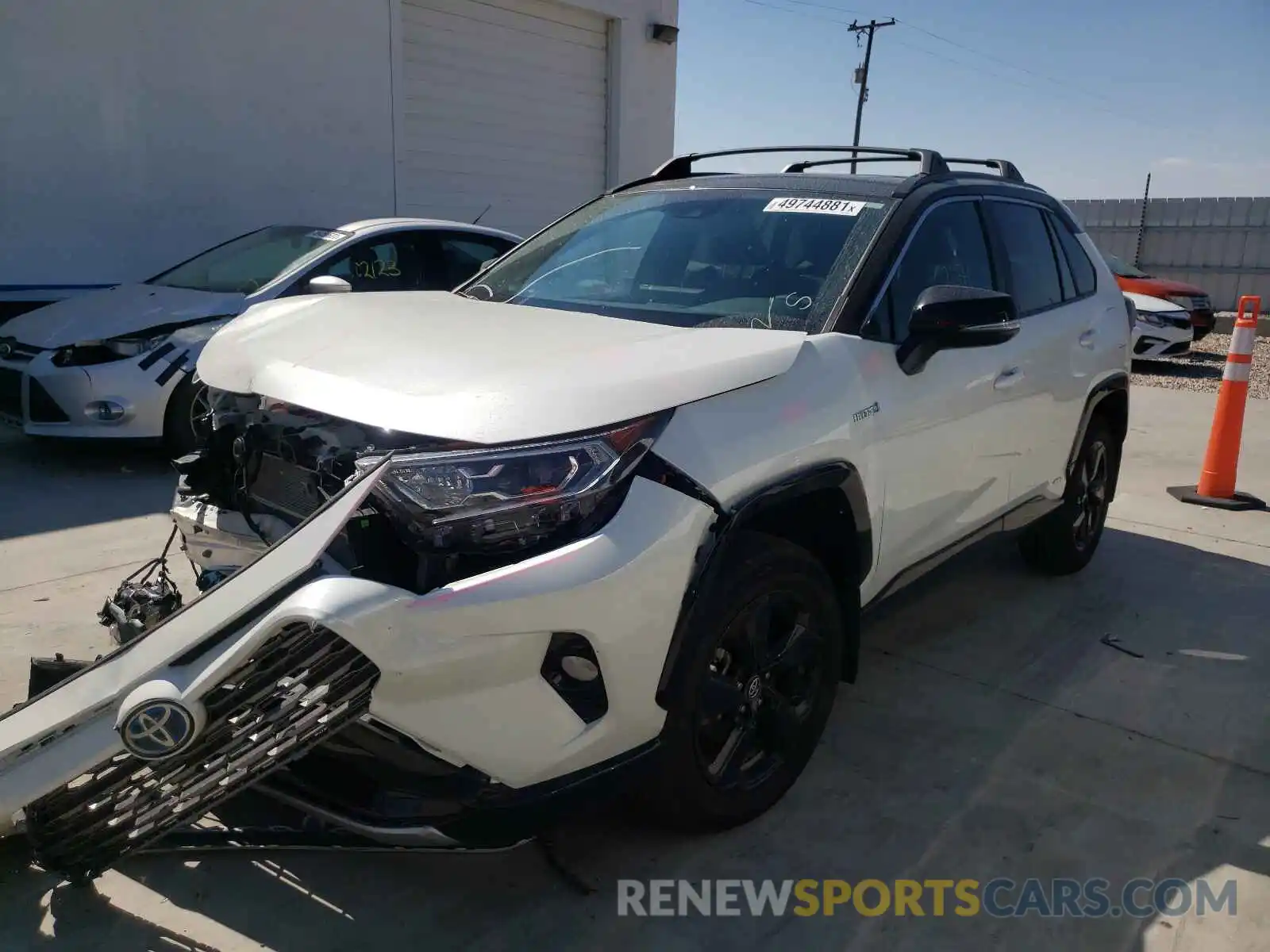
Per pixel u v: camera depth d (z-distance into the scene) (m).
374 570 2.13
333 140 9.83
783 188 3.62
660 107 13.05
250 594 2.00
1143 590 4.82
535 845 2.69
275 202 9.51
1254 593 4.82
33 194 8.01
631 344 2.62
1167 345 13.11
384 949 2.30
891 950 2.37
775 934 2.41
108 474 5.94
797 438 2.58
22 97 7.82
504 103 11.41
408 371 2.41
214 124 8.95
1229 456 6.38
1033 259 4.19
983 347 3.46
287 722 2.04
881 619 4.38
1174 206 23.19
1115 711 3.59
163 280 6.83
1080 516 4.82
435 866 2.60
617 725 2.25
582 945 2.34
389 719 1.99
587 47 12.12
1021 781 3.10
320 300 3.24
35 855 2.32
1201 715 3.57
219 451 2.91
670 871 2.61
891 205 3.34
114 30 8.21
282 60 9.28
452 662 2.00
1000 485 3.85
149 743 1.98
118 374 5.70
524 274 3.76
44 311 6.31
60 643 3.67
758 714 2.75
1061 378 4.14
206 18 8.73
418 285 6.91
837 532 2.92
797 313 3.03
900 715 3.50
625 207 3.89
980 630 4.29
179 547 4.71
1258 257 22.41
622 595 2.16
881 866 2.67
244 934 2.32
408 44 10.36
